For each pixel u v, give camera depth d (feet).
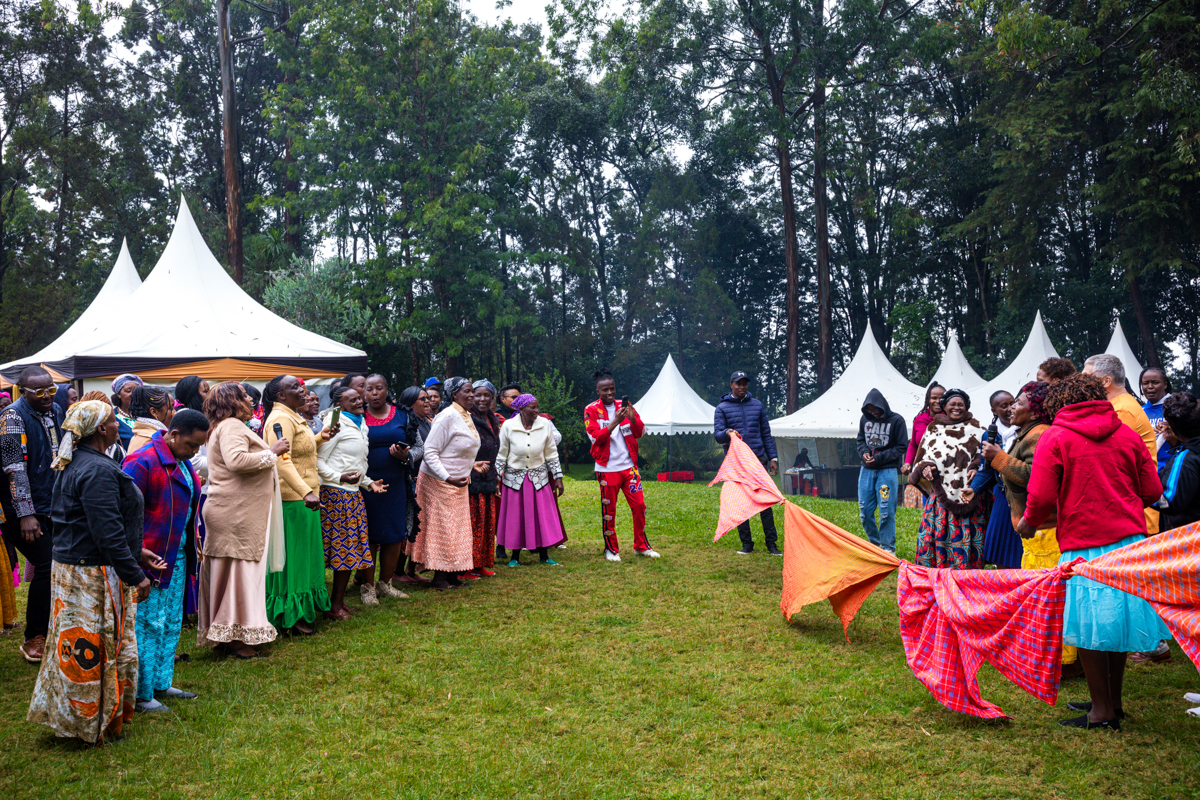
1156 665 16.40
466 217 88.22
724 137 94.27
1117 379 17.49
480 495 25.59
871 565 18.02
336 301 85.51
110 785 11.78
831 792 11.36
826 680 15.81
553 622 20.25
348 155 93.86
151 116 115.85
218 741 13.26
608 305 130.11
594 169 130.00
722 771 12.07
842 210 127.85
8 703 15.25
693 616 20.63
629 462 28.43
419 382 101.71
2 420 17.70
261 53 122.52
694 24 87.25
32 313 93.81
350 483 20.49
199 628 17.60
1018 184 90.89
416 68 91.86
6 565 19.53
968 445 20.88
